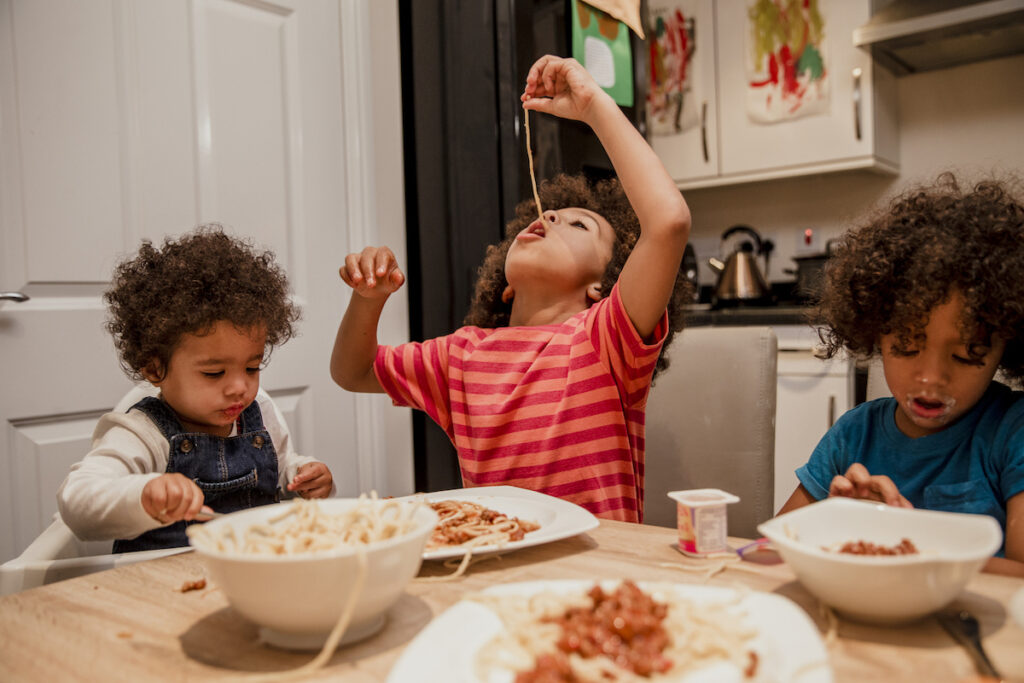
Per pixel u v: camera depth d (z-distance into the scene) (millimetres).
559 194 1385
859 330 977
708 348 1342
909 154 2965
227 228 1886
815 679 401
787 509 1063
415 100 2209
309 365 2055
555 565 677
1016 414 890
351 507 618
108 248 1677
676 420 1351
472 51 2107
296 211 2029
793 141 2871
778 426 2553
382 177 2199
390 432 2240
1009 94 2744
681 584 591
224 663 509
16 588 794
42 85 1568
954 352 843
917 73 2926
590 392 1061
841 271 1018
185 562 740
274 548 531
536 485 1077
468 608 498
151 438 1063
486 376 1136
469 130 2127
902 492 951
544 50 2188
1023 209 930
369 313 1146
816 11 2779
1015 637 500
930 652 484
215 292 993
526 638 467
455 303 2170
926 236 879
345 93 2127
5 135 1521
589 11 1701
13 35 1524
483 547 670
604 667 431
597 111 1027
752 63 2938
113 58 1679
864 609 510
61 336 1604
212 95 1850
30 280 1562
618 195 1357
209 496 1119
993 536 509
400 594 528
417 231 2236
